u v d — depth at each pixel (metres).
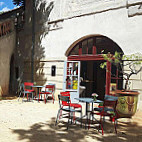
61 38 8.66
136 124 5.22
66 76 8.36
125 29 6.55
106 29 7.08
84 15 7.80
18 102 8.10
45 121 5.18
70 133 4.26
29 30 10.23
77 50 8.41
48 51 9.21
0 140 3.60
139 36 6.19
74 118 5.26
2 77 9.52
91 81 10.84
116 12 6.82
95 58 7.61
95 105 7.46
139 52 6.15
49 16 9.23
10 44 10.34
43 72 9.38
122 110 5.23
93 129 4.66
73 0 8.23
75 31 8.11
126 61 6.42
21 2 11.22
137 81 6.10
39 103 8.02
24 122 5.00
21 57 10.62
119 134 4.34
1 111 6.16
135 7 6.31
